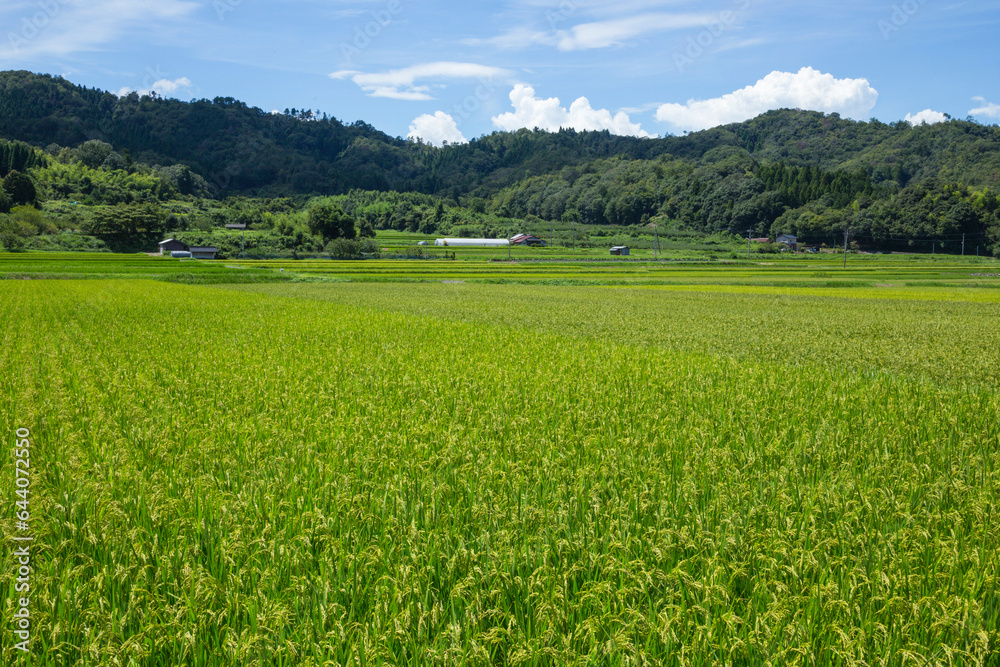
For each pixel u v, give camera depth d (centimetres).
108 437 834
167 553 513
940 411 1052
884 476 705
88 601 450
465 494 646
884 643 414
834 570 500
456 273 8525
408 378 1282
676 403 1083
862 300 4847
